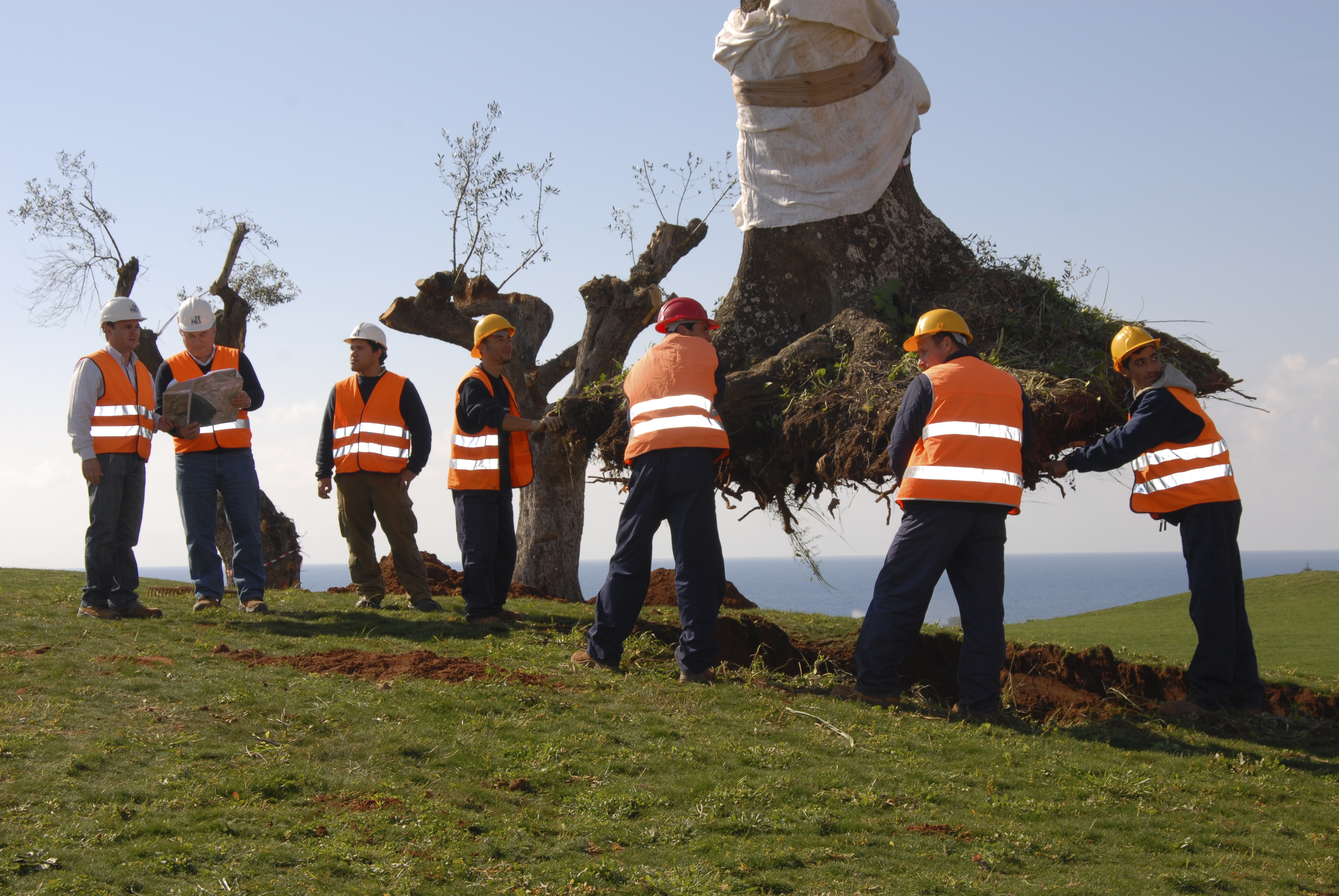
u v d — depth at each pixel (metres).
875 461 7.12
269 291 20.05
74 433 7.00
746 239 9.60
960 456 6.05
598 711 5.43
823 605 110.44
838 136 9.12
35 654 5.82
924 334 6.39
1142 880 3.79
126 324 7.30
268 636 6.70
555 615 8.58
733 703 5.81
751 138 9.44
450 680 5.75
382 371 8.47
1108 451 6.82
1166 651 11.92
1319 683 7.70
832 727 5.45
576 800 4.25
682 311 6.80
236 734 4.71
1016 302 8.62
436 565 11.39
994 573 6.19
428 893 3.35
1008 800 4.56
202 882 3.33
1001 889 3.62
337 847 3.61
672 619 8.76
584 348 11.17
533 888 3.44
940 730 5.57
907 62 9.59
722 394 6.77
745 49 9.22
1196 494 6.79
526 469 8.19
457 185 14.33
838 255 9.16
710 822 4.07
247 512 7.84
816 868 3.72
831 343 8.43
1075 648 8.48
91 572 7.09
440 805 4.07
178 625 6.93
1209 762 5.48
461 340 12.88
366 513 8.50
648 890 3.47
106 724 4.73
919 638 8.87
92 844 3.56
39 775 4.09
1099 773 5.06
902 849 3.94
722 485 8.88
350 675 5.77
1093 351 7.93
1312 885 3.87
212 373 7.69
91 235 17.97
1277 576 23.42
